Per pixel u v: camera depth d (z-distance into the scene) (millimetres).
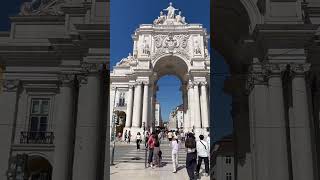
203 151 11594
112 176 11523
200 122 21656
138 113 30500
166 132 22922
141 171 12664
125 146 19719
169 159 15789
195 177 11453
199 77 27734
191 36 30984
